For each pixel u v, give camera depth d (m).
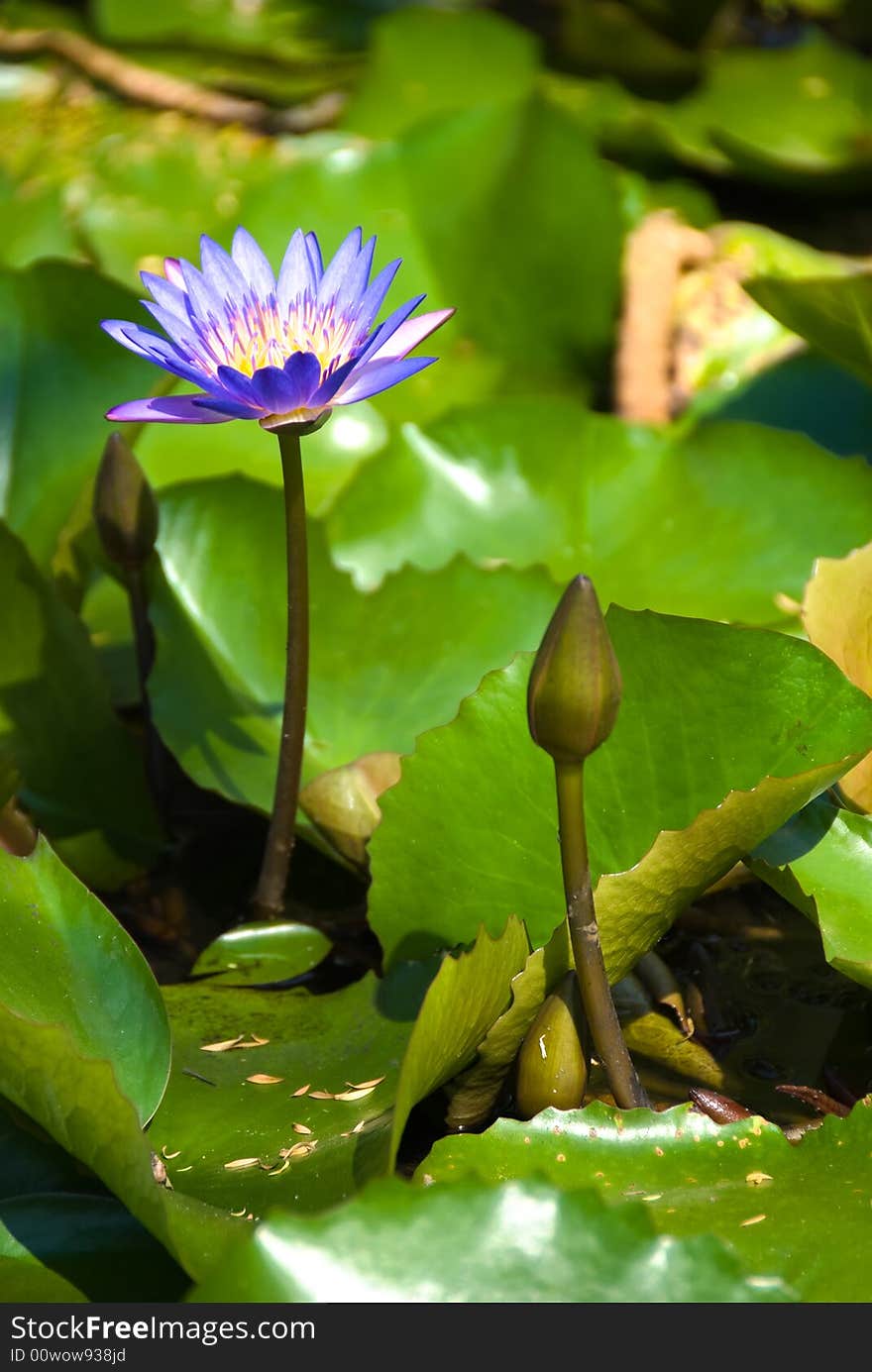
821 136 2.70
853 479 1.59
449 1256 1.20
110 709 1.52
